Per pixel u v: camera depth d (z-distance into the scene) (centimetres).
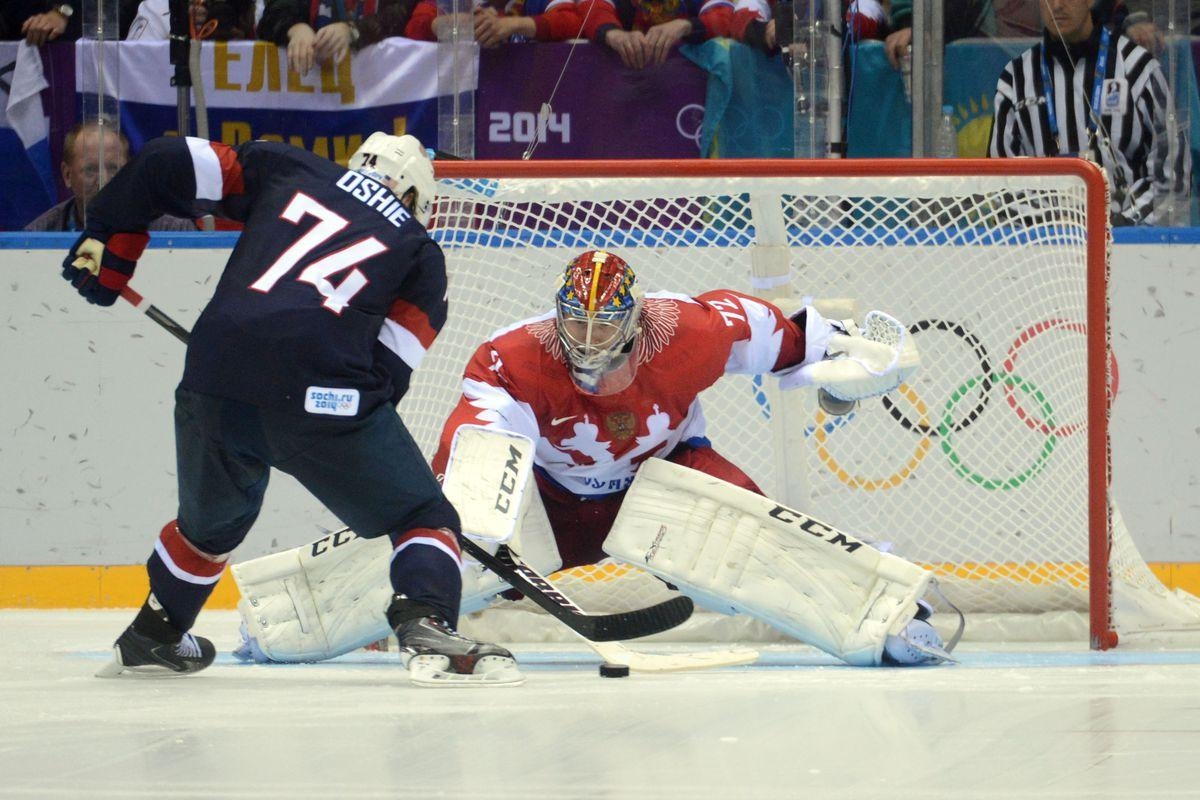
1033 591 1625
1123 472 1942
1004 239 1675
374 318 1028
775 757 679
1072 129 2027
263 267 1029
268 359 1000
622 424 1323
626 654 1194
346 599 1333
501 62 2105
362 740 734
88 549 1995
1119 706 878
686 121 2098
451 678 1012
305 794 587
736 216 1620
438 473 1265
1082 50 2012
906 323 1734
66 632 1633
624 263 1255
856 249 1730
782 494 1552
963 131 2039
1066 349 1570
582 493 1404
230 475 1057
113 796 586
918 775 631
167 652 1134
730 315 1347
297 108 2130
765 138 2086
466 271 1598
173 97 2122
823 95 2042
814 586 1276
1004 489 1720
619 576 1667
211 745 719
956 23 2025
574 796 580
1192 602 1548
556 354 1302
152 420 1988
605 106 2103
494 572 1199
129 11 2109
